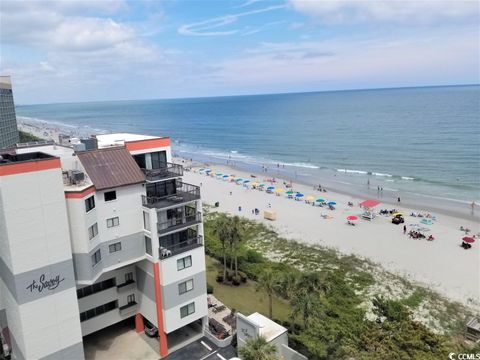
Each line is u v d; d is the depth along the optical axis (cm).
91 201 3158
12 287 2827
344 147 17412
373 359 2752
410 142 17138
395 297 4828
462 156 13988
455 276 5422
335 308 4409
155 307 3634
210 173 13162
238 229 5172
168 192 3794
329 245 6625
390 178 11912
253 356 2972
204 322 3938
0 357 3478
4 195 2611
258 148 19250
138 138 4253
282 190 10375
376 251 6334
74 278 3042
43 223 2806
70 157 3303
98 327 3681
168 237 3628
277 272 5122
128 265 3816
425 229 7262
